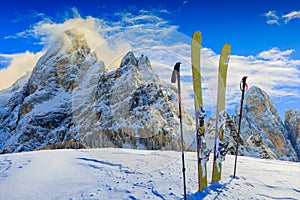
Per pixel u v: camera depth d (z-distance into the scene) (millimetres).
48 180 3545
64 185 3385
